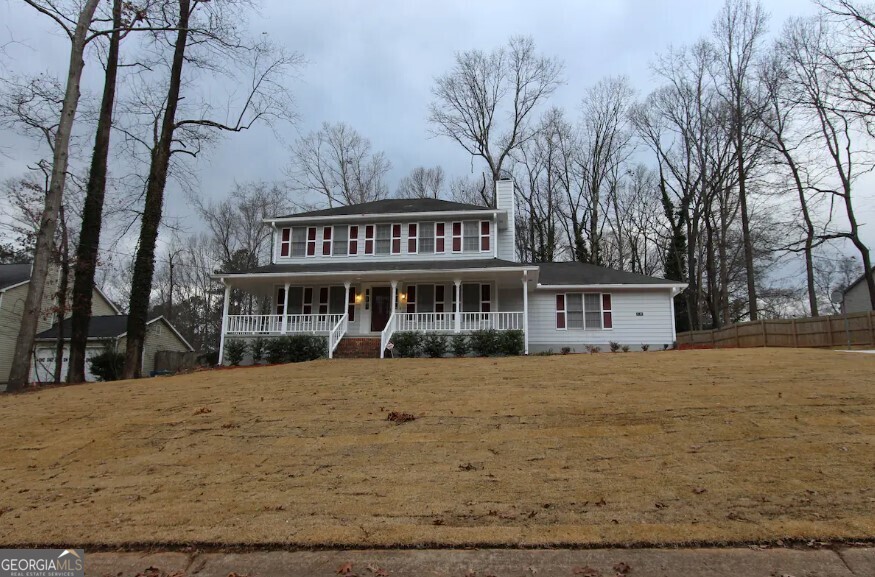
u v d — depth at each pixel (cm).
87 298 1766
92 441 855
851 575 399
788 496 535
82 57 1560
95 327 3203
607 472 623
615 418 830
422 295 2311
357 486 616
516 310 2344
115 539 508
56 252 2186
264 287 2417
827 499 523
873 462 611
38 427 961
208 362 2548
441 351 1983
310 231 2447
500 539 471
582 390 1031
